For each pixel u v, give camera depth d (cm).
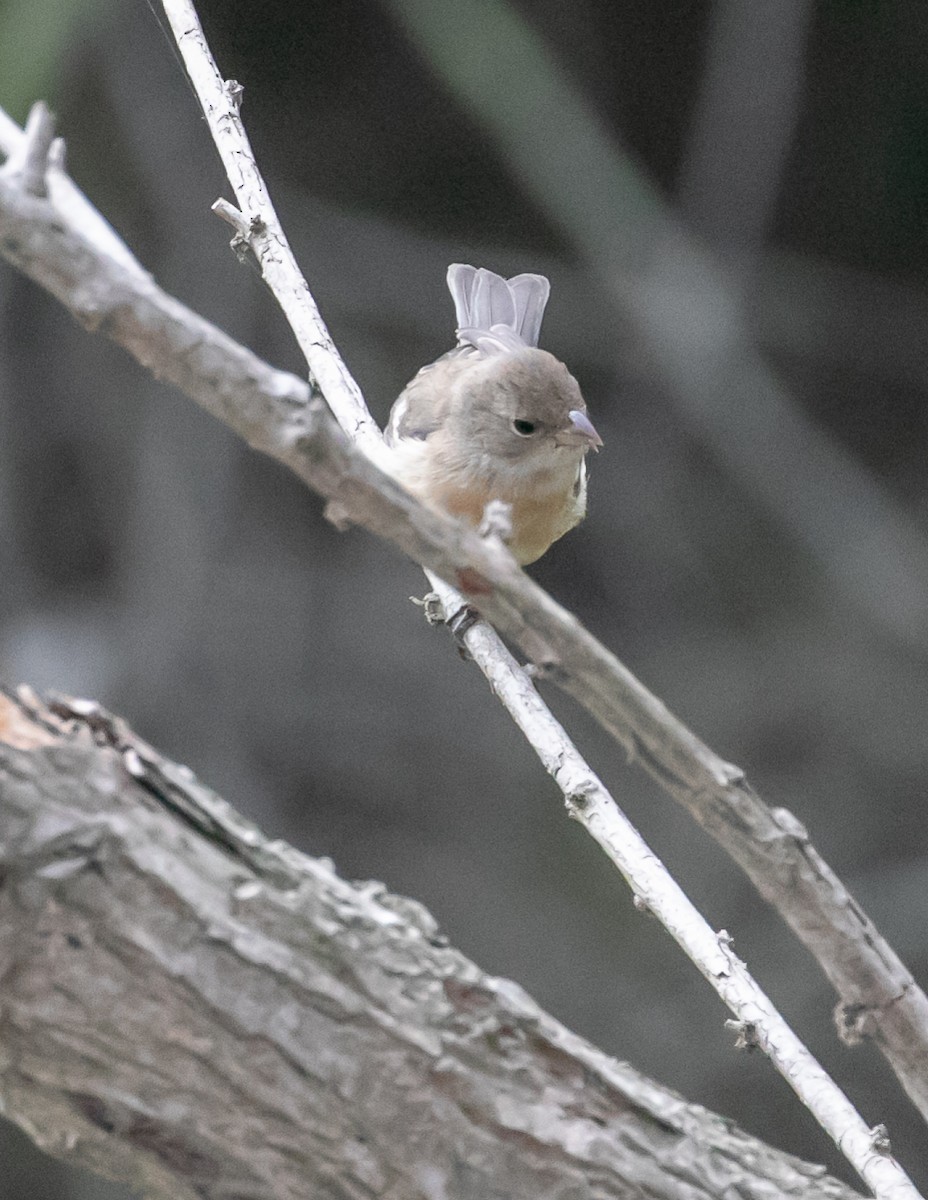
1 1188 1078
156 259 1409
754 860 314
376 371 1475
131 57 1373
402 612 1394
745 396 1456
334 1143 352
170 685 1323
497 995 373
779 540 1477
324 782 1326
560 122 1362
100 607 1353
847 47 1530
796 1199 390
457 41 1316
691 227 1516
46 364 1391
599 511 1481
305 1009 348
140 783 344
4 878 321
